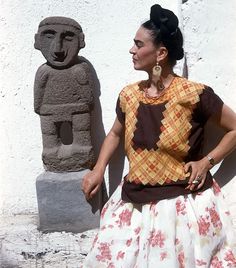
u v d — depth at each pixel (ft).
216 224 10.37
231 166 11.46
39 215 12.51
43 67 12.21
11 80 13.29
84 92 12.21
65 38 12.00
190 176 10.36
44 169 13.15
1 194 13.60
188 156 10.48
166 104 10.28
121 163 12.66
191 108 10.33
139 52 10.34
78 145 12.46
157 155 10.32
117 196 11.12
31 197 13.55
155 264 10.07
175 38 10.25
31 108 13.32
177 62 11.76
